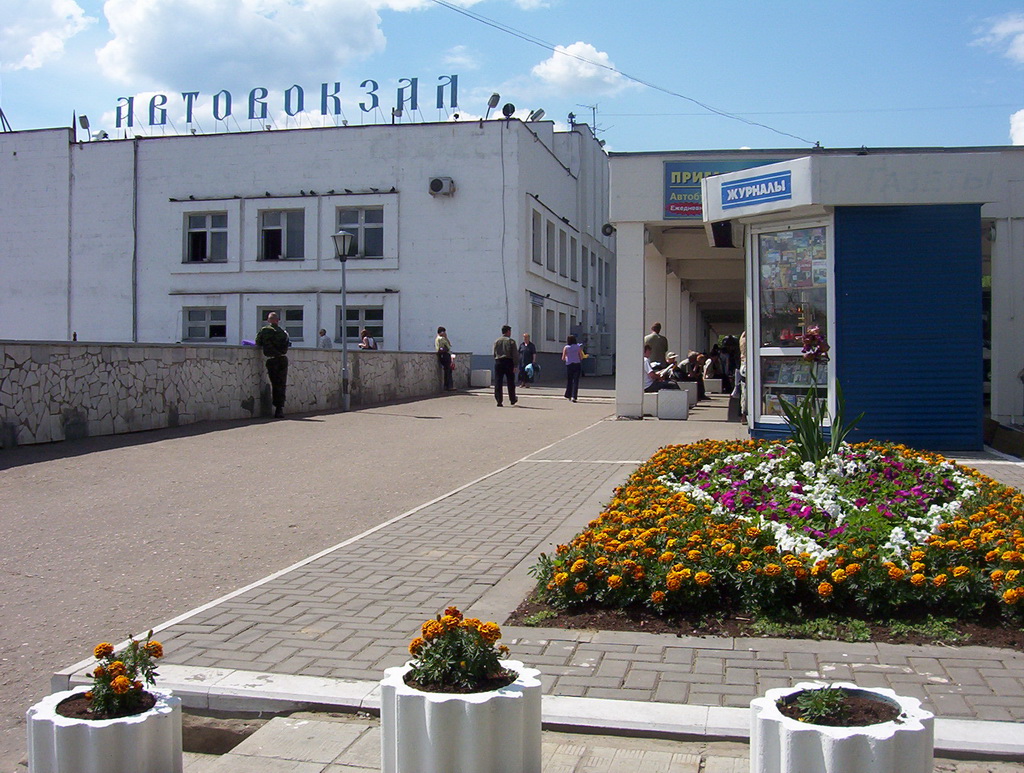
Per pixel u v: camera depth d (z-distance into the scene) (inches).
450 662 137.9
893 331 506.6
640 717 168.2
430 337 1418.6
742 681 183.8
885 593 214.7
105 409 576.7
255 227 1472.7
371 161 1433.3
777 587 218.4
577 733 167.8
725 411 812.0
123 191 1520.7
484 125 1398.9
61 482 426.0
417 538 313.0
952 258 503.2
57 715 139.5
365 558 286.5
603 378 1648.6
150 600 257.1
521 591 246.5
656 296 877.8
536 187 1507.1
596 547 235.5
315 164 1450.5
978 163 490.0
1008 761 153.3
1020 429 530.6
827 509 279.4
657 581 222.1
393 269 1427.2
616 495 339.6
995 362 615.2
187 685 187.3
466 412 832.9
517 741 135.0
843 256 508.1
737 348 1244.5
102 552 308.3
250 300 1472.7
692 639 207.6
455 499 384.5
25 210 1558.8
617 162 689.6
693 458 382.9
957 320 503.2
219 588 268.5
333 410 826.2
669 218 684.7
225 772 158.7
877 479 331.0
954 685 179.0
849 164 494.3
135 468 467.2
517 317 1397.6
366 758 162.9
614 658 197.0
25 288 1560.0
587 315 1974.7
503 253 1398.9
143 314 1517.0
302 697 181.8
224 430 630.5
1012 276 611.2
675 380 834.8
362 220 1454.2
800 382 525.0
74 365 551.2
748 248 540.1
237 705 183.5
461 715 132.3
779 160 658.8
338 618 228.4
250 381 730.8
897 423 506.6
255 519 360.2
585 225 1931.6
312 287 1453.0
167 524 350.0
